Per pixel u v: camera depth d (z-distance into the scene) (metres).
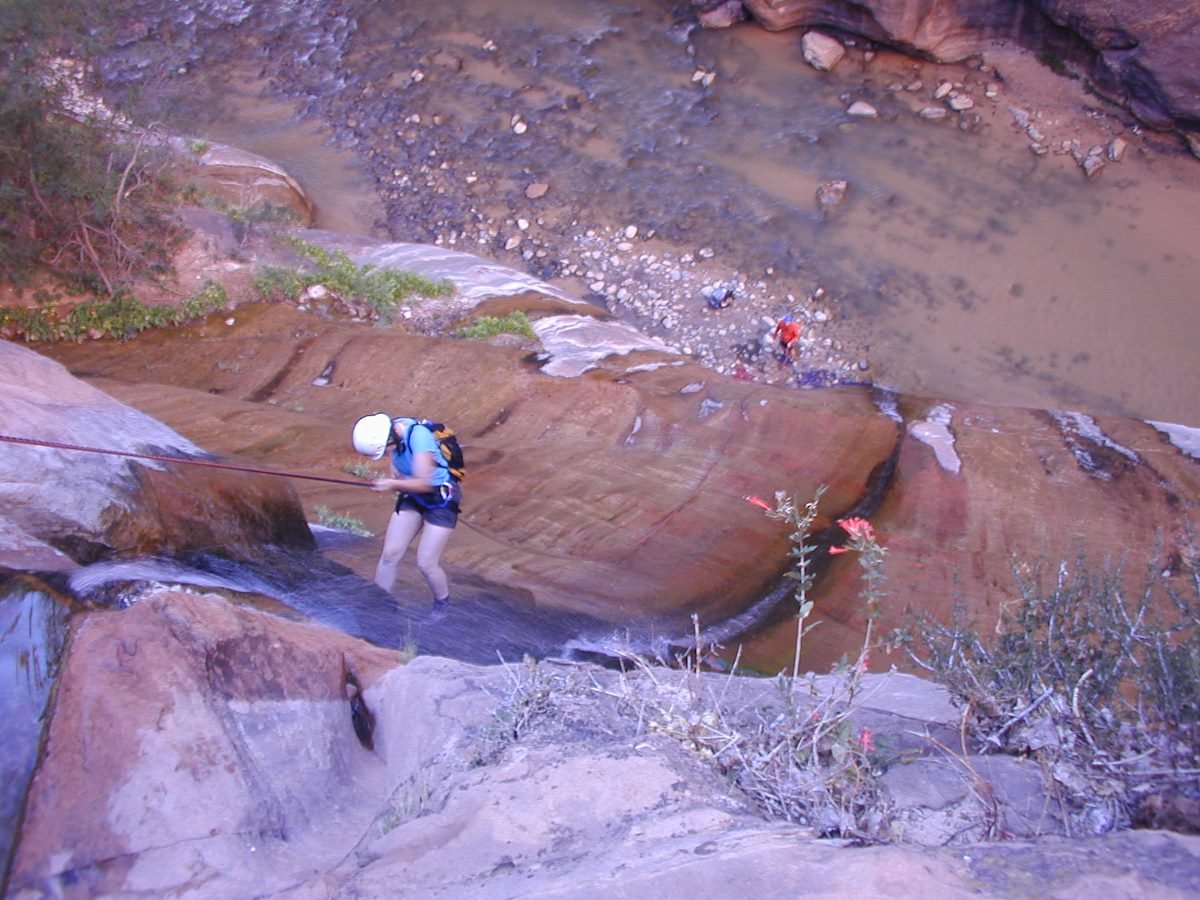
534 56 23.78
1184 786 3.35
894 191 20.73
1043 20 21.55
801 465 11.59
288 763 3.60
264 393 12.99
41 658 3.59
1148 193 20.41
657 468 11.43
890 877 2.62
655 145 21.91
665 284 19.64
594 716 3.88
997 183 20.80
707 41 23.64
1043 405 17.78
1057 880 2.62
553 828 3.17
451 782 3.47
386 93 23.45
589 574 8.58
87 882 2.91
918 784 3.50
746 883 2.66
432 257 17.61
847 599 9.25
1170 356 18.28
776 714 3.81
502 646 6.17
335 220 21.08
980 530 10.48
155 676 3.45
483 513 9.71
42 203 14.09
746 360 18.45
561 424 12.50
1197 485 11.10
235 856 3.06
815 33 22.95
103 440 5.59
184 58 24.27
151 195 15.70
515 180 21.53
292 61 24.25
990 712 3.96
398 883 2.97
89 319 14.35
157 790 3.14
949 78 22.33
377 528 8.23
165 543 5.24
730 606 8.88
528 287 17.05
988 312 19.00
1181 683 3.61
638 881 2.70
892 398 13.98
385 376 13.31
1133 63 20.44
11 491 4.73
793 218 20.44
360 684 4.32
